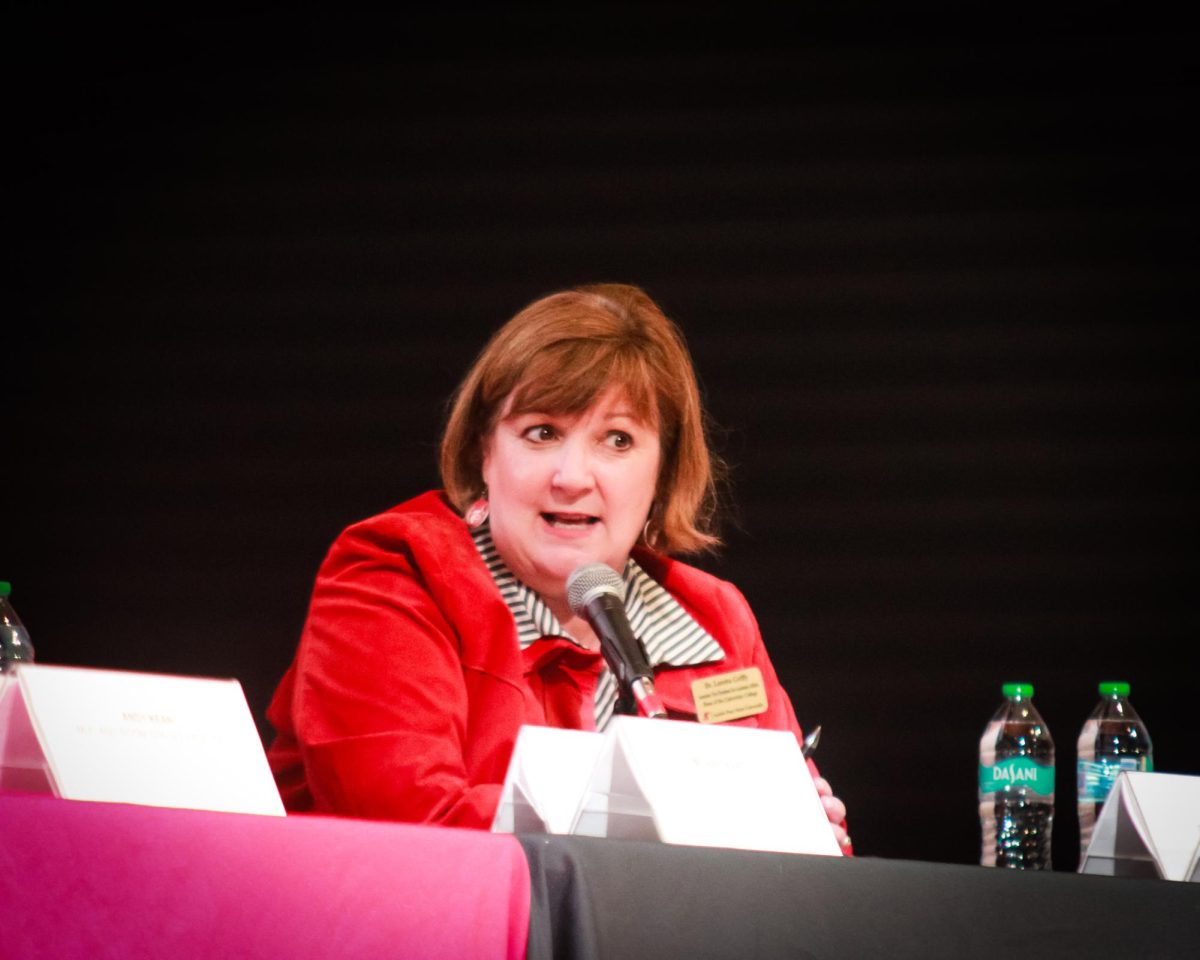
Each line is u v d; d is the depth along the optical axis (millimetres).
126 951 4609
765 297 13492
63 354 13125
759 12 13836
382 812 8320
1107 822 7098
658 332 10094
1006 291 13531
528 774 6152
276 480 13062
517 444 9594
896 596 13133
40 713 5379
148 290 13250
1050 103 13758
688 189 13602
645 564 10203
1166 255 13586
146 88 13484
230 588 12898
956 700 13016
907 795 12875
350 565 9305
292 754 9266
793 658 13031
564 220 13523
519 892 5039
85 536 12914
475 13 13750
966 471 13305
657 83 13727
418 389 13250
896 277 13531
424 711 8633
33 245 13227
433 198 13500
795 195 13617
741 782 6090
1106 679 13086
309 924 4797
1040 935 5641
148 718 5605
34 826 4637
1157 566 13219
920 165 13688
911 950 5492
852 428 13336
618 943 5113
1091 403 13414
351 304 13328
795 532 13188
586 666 9398
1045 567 13188
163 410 13094
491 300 13398
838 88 13758
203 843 4758
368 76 13625
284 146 13492
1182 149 13703
